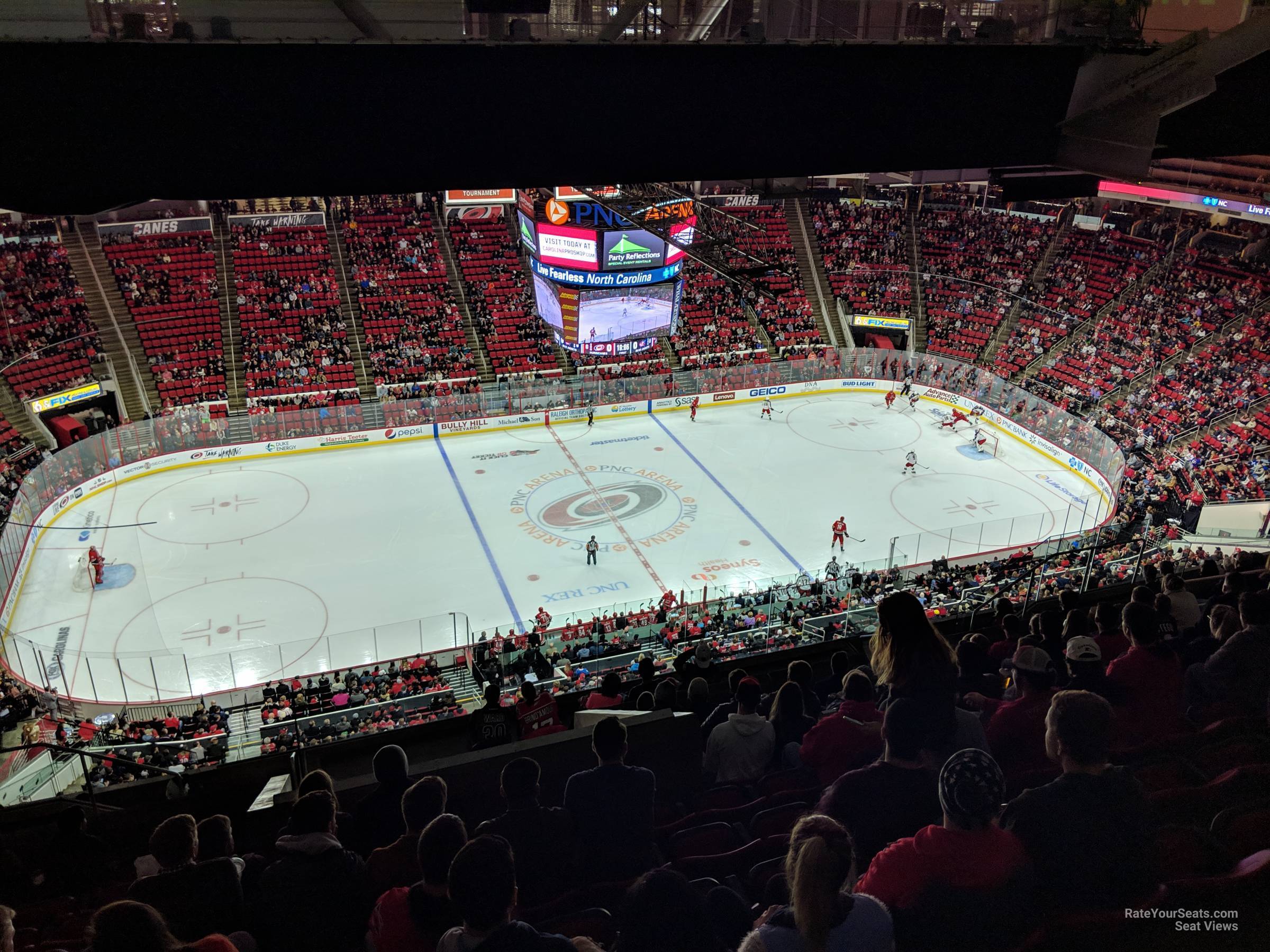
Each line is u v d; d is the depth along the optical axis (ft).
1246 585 34.30
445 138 22.43
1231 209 121.90
